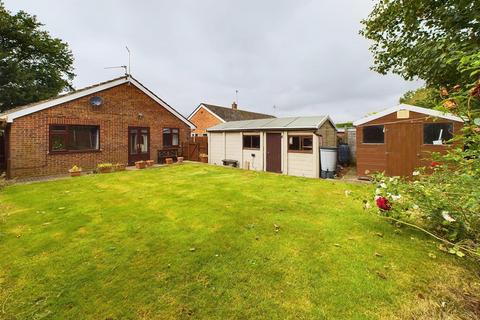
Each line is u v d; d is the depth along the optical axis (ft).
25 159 34.27
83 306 7.45
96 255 10.66
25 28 65.77
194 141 59.62
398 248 10.68
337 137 52.21
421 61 16.06
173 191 23.31
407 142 28.30
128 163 47.70
